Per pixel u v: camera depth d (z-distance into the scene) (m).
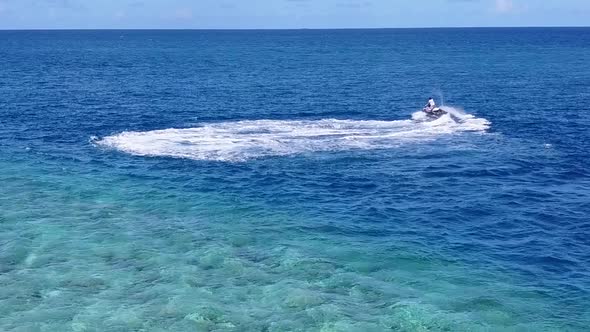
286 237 27.23
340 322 20.00
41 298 21.34
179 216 29.70
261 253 25.42
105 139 45.25
